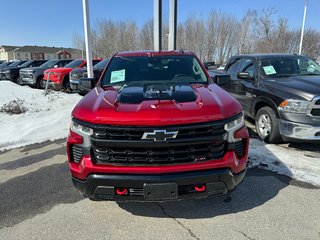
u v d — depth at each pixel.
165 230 2.72
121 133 2.48
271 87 5.01
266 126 5.11
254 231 2.66
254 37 49.38
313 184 3.55
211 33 50.00
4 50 96.38
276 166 4.07
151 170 2.47
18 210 3.14
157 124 2.43
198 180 2.50
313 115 4.29
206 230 2.70
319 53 40.25
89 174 2.59
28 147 5.36
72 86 10.86
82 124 2.61
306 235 2.58
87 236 2.66
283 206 3.07
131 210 3.07
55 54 99.69
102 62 10.82
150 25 47.72
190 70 3.97
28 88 13.70
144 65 4.05
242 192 3.39
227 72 7.06
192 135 2.48
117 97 2.95
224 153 2.60
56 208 3.16
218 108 2.62
